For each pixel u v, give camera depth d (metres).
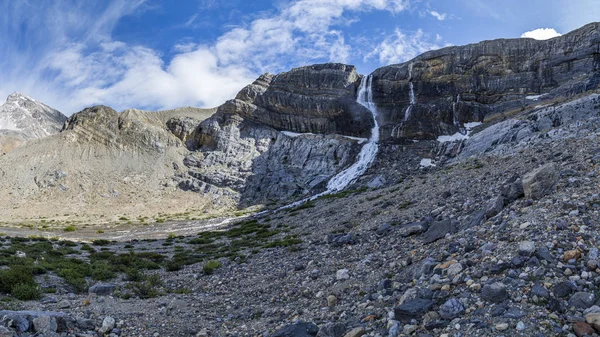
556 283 9.36
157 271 27.89
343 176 93.25
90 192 108.25
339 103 116.88
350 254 22.06
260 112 125.81
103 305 16.19
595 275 9.39
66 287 19.92
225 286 21.41
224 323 14.28
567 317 8.24
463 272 11.34
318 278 18.45
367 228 28.36
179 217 85.31
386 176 80.50
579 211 12.47
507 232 13.06
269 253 29.73
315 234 34.03
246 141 120.44
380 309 11.56
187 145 131.25
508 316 8.64
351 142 106.25
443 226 18.81
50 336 11.33
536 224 12.58
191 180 110.81
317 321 12.18
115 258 30.58
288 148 114.00
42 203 102.12
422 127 99.50
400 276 13.98
